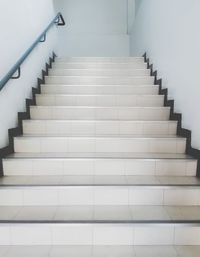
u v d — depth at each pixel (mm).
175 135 2973
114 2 6707
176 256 1679
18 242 1805
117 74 4457
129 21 6652
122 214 1944
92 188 2104
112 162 2430
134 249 1762
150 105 3607
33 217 1879
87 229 1804
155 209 2041
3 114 2561
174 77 3221
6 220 1822
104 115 3340
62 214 1936
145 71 4461
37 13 3779
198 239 1815
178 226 1806
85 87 3885
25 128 3047
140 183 2191
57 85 3883
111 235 1810
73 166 2430
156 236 1813
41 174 2428
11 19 2717
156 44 4121
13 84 2840
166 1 3533
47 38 4504
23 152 2730
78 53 6797
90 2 6719
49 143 2748
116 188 2107
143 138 2758
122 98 3607
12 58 2754
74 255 1684
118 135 2951
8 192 2086
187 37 2754
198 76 2480
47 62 4547
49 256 1667
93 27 6758
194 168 2434
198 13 2455
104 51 6770
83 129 3062
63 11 6723
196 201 2127
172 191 2121
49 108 3320
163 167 2438
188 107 2744
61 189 2100
